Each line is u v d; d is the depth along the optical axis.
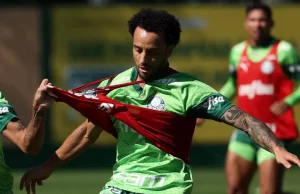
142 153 14.33
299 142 46.25
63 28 45.84
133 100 14.48
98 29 45.91
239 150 22.77
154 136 14.28
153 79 14.52
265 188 22.08
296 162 13.25
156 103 14.34
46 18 45.81
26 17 45.72
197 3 52.19
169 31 14.28
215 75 45.97
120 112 14.41
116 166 14.59
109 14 45.97
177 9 46.12
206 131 46.44
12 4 52.41
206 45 46.03
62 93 14.49
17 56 45.66
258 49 23.95
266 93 23.69
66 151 15.38
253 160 22.78
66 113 45.59
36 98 14.29
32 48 45.78
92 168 46.78
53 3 53.03
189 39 46.03
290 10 46.16
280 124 23.48
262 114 23.72
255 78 23.80
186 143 14.48
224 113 14.14
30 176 15.29
